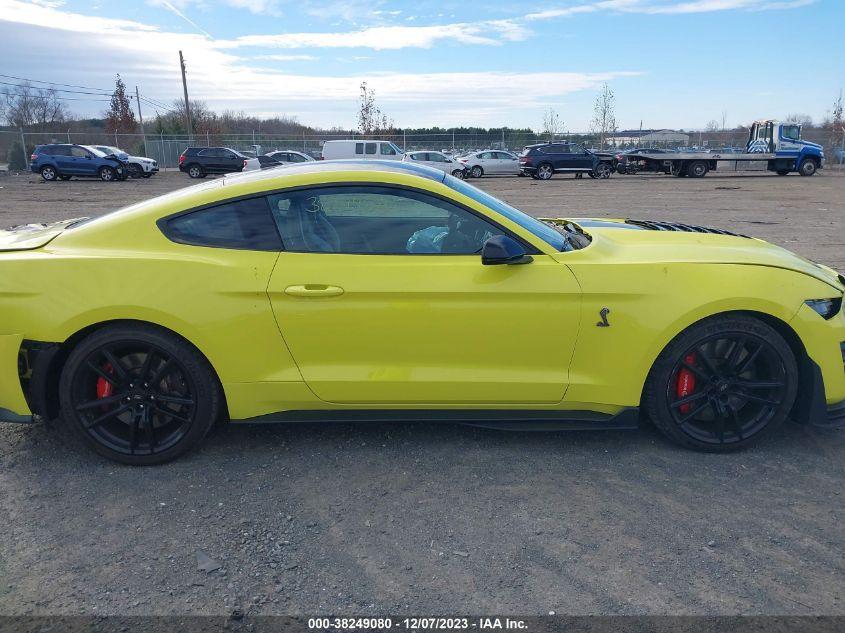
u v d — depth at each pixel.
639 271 3.11
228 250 3.11
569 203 17.83
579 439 3.51
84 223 3.37
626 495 2.96
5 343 3.06
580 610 2.23
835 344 3.21
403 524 2.74
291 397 3.19
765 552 2.54
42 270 3.04
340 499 2.93
